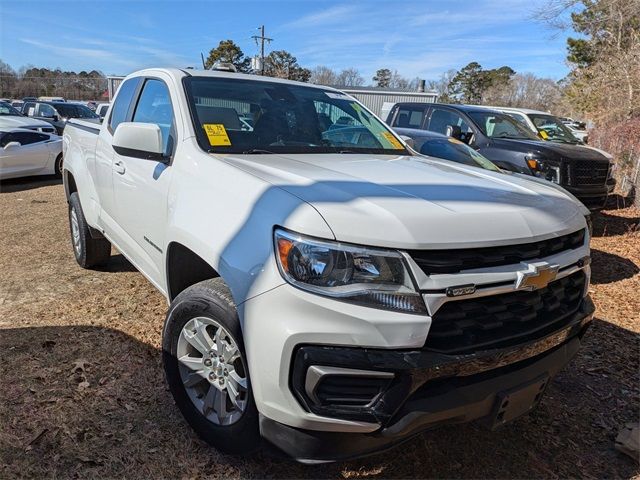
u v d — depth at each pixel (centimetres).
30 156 1077
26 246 586
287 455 197
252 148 289
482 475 249
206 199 239
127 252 356
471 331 198
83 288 452
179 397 256
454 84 7156
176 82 314
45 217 748
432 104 891
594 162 712
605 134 1279
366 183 230
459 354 189
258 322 194
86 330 371
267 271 194
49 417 270
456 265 191
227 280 208
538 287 210
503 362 201
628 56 1413
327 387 186
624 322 449
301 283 186
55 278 476
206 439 246
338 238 185
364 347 181
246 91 332
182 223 246
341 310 181
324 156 297
